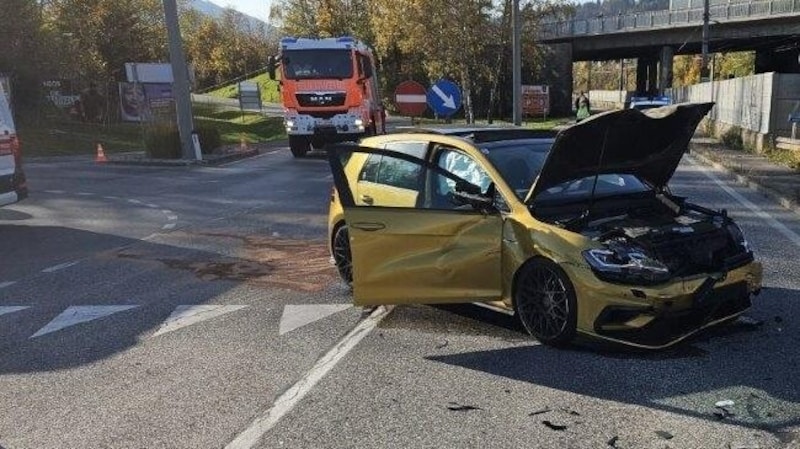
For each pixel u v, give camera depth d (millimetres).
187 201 13750
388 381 4645
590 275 4750
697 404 4148
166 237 9969
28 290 7262
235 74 99438
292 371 4879
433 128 6570
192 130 22266
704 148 23016
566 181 5391
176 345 5484
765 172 15602
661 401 4199
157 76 33000
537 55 44375
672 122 5316
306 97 21188
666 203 5730
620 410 4105
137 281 7504
